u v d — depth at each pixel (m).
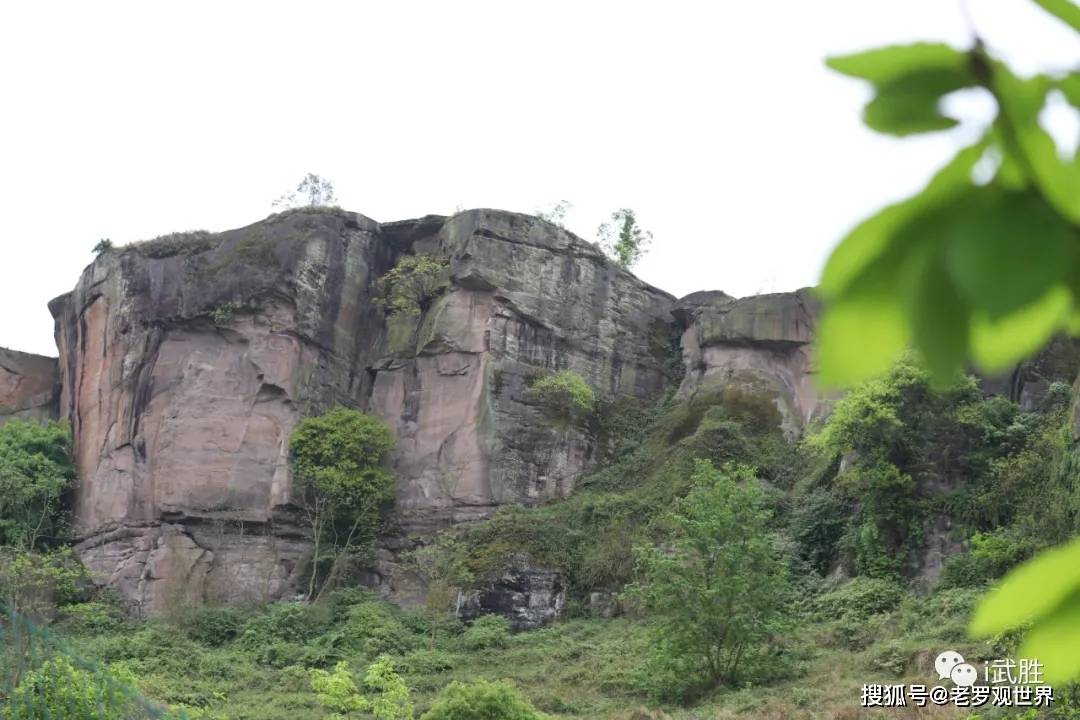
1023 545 28.16
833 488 35.19
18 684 13.95
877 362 1.10
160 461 40.69
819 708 22.92
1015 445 32.00
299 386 41.97
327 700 17.84
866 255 1.10
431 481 41.66
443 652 33.25
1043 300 1.04
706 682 26.06
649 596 26.95
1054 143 1.06
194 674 31.52
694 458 40.09
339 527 40.59
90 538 40.75
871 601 29.61
